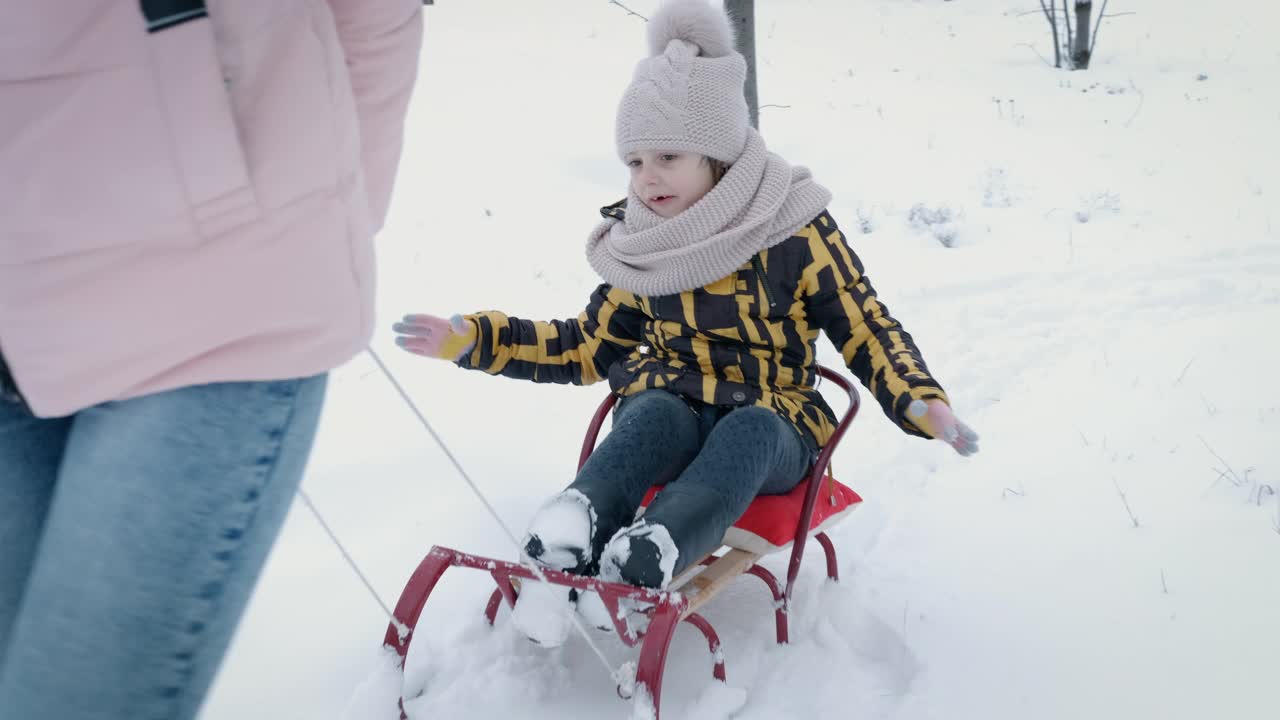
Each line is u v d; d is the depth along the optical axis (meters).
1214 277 5.33
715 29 2.68
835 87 10.47
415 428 3.84
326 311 1.28
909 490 3.42
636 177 2.70
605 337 2.85
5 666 1.23
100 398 1.17
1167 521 3.09
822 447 2.65
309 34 1.23
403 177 7.25
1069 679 2.42
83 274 1.12
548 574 2.10
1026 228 6.34
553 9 14.42
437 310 5.04
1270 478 3.26
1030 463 3.57
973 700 2.35
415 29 1.53
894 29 13.32
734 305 2.62
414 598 2.23
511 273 5.57
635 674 2.12
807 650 2.54
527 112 9.23
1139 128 8.66
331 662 2.49
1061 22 13.21
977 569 2.92
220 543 1.22
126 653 1.19
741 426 2.36
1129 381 4.20
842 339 2.65
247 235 1.19
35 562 1.23
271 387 1.24
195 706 1.26
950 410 2.40
